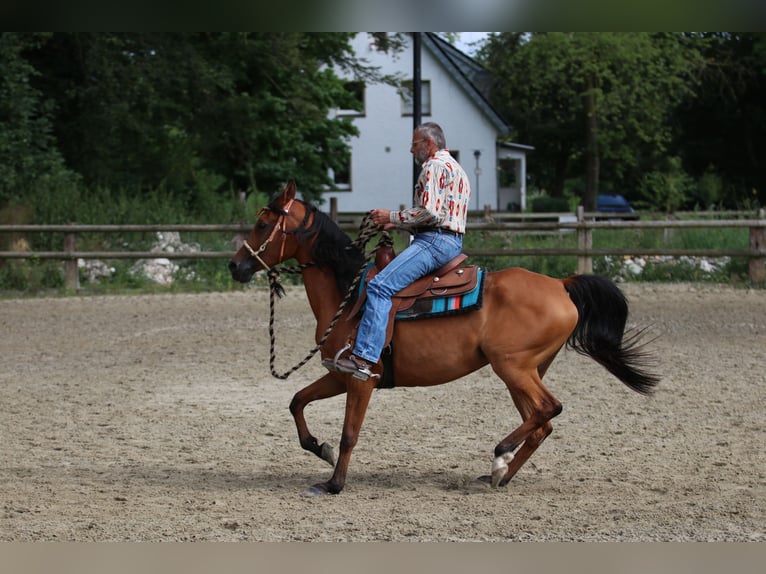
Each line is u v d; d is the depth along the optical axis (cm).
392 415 897
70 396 986
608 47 3819
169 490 655
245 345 1297
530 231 2016
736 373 1068
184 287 1883
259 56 2928
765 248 1842
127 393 1000
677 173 4878
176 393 1000
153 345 1300
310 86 3127
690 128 4997
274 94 3142
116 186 2703
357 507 610
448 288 641
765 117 4744
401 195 4362
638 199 5784
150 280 1931
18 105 2367
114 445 790
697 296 1719
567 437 802
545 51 3847
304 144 3262
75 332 1407
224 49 2878
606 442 783
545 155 5666
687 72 4309
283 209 668
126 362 1180
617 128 4322
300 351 1251
